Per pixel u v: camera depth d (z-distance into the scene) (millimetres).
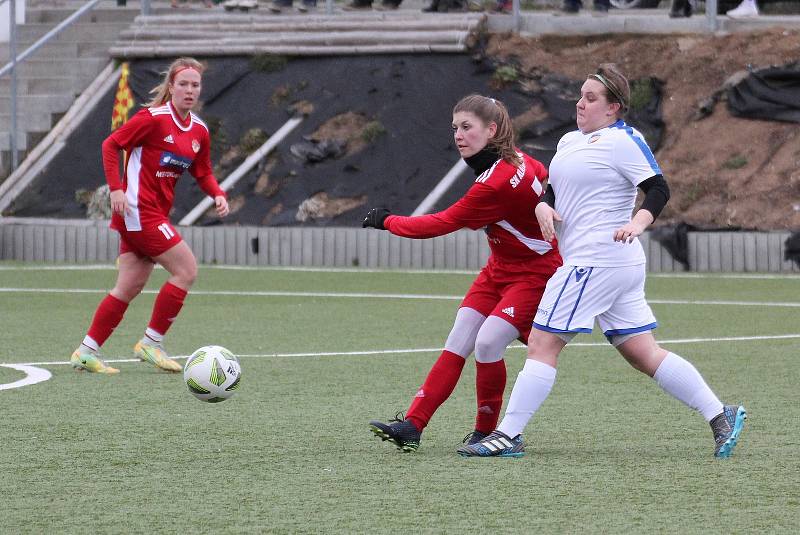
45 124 94438
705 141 79688
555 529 17953
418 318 50281
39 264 80625
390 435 23812
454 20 89312
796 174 75812
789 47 82750
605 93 23562
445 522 18375
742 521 18359
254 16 95250
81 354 35438
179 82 35938
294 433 26031
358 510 19156
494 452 23469
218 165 87062
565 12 89562
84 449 24156
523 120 83375
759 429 26375
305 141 85938
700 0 94812
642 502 19625
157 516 18797
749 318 49625
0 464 22734
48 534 17781
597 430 26422
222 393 29000
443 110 85250
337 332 45531
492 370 24734
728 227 74125
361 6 97375
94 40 101312
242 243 80688
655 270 73438
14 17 94875
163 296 35781
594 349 40188
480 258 76312
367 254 78438
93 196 87562
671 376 23594
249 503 19641
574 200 23359
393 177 82625
